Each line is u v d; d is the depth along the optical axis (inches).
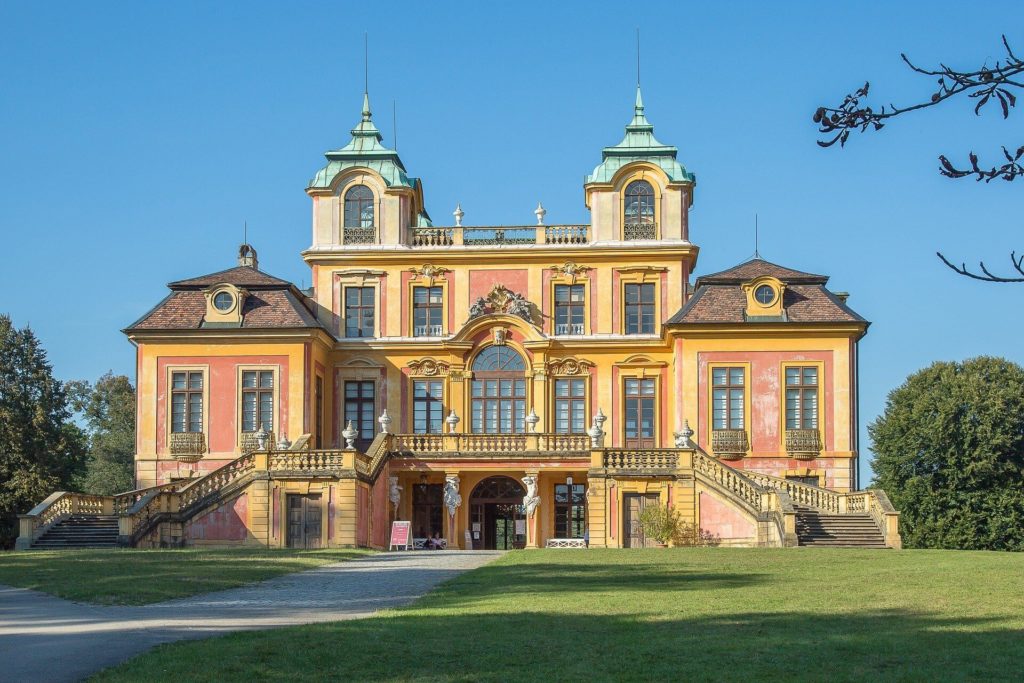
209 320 2513.5
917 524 2807.6
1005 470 2778.1
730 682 824.3
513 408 2581.2
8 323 3041.3
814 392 2433.6
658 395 2551.7
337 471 2194.9
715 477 2208.4
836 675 840.3
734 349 2452.0
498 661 887.1
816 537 2063.2
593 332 2578.7
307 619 1106.7
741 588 1280.8
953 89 461.7
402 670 859.4
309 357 2497.5
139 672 829.2
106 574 1443.2
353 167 2640.3
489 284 2613.2
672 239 2578.7
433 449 2425.0
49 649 922.7
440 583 1402.6
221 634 992.9
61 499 2164.1
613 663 880.9
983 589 1229.1
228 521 2196.1
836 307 2461.9
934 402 2839.6
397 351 2603.3
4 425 2893.7
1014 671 847.1
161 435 2500.0
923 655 900.0
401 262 2620.6
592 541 2240.4
